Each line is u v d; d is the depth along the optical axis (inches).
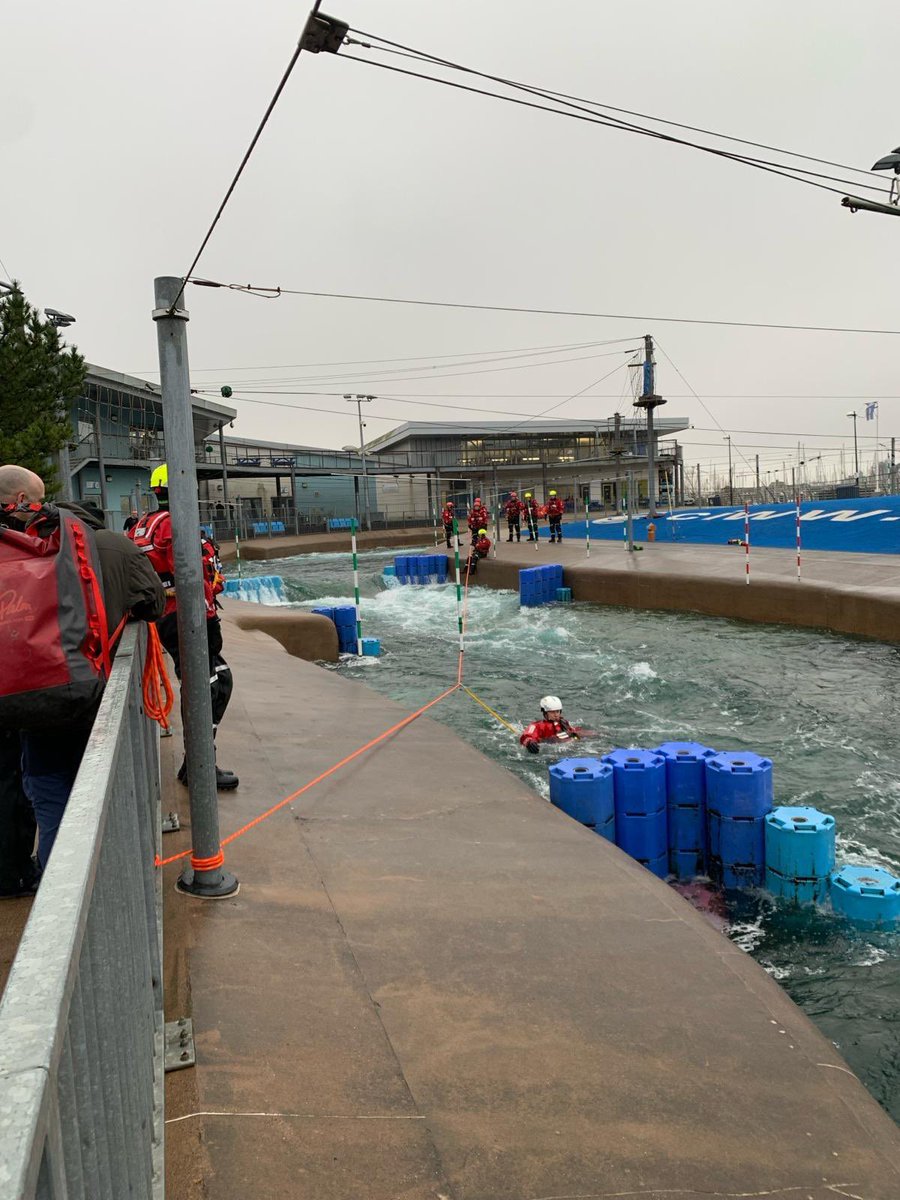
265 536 1943.9
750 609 682.2
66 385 764.6
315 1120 101.0
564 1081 112.7
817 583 641.0
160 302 133.7
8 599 105.1
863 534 867.4
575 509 2043.6
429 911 160.6
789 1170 99.1
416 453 2743.6
